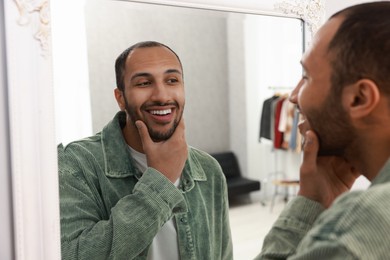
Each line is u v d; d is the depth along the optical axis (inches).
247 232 37.0
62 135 27.8
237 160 36.6
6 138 26.1
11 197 26.4
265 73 36.7
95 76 28.9
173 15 31.5
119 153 29.9
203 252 33.5
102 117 29.4
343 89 16.1
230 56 35.2
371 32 15.3
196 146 33.7
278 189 38.9
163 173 30.5
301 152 39.4
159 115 31.1
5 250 26.6
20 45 25.0
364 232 12.0
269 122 38.3
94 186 29.1
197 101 33.5
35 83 25.6
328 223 13.1
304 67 17.7
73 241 28.0
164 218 28.5
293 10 36.2
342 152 18.4
